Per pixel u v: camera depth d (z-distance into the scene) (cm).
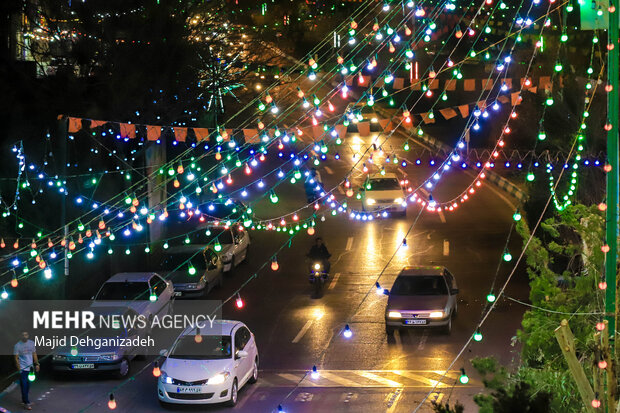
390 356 3544
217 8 5381
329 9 11262
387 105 9906
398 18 9038
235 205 5897
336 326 4016
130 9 4494
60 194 4441
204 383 2969
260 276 5009
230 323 3288
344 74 2838
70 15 4428
